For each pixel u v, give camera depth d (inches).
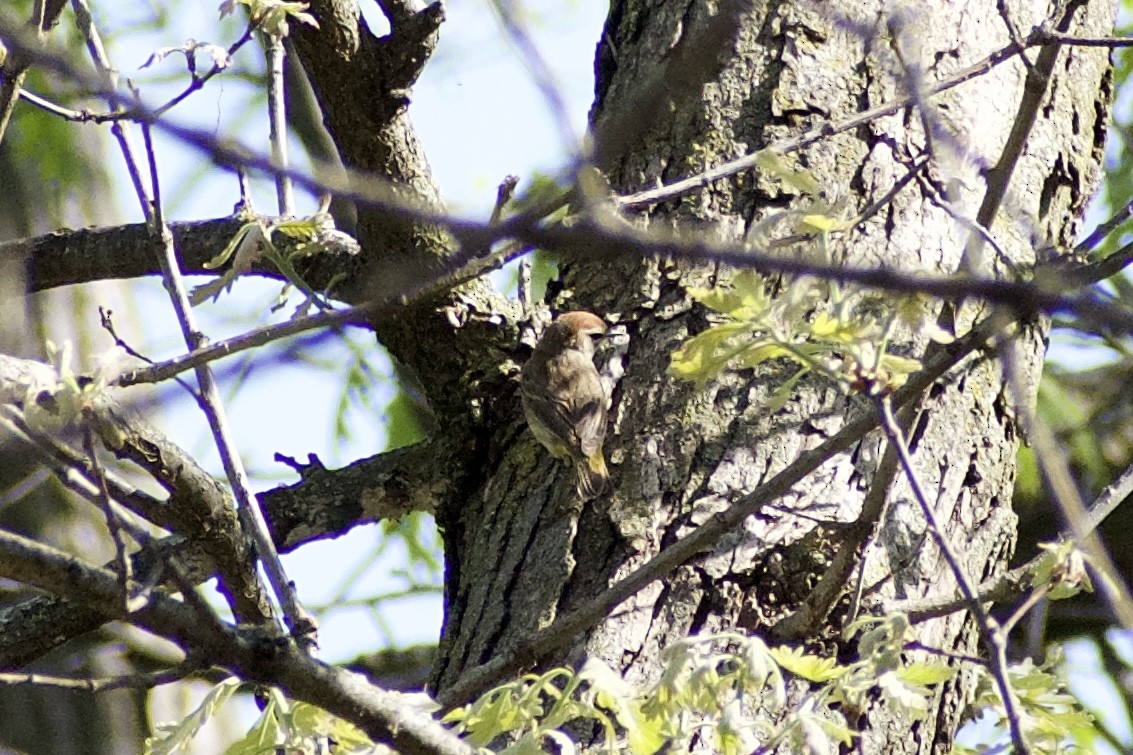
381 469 318.3
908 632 199.5
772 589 259.0
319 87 294.7
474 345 312.7
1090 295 127.4
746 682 189.9
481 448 316.5
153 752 206.7
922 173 304.5
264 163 127.7
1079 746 238.4
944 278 128.2
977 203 309.0
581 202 218.7
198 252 354.3
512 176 222.4
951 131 313.3
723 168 246.5
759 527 265.3
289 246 325.1
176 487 236.7
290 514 313.9
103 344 481.4
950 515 277.7
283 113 295.3
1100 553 204.7
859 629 247.8
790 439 278.2
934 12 335.3
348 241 306.2
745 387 287.1
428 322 309.7
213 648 169.3
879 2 336.2
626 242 129.0
